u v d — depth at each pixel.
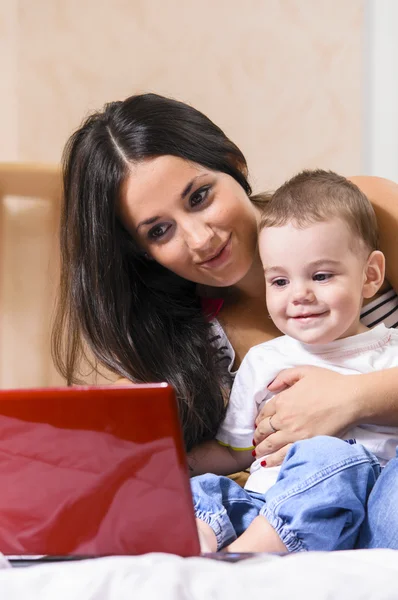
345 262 1.30
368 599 0.70
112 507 0.86
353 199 1.37
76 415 0.82
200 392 1.50
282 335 1.59
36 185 1.82
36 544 0.89
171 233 1.45
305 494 1.08
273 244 1.32
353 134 2.61
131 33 2.54
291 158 2.60
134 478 0.84
